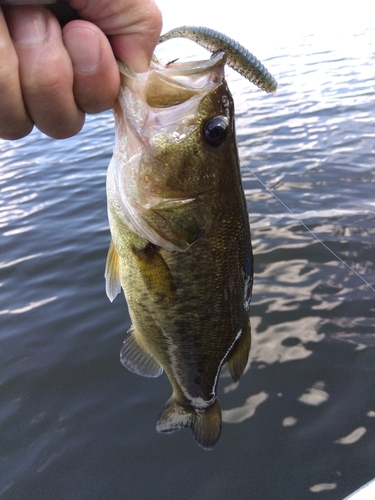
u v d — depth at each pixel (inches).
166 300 10.8
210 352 11.9
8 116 6.9
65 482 17.8
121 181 9.8
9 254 34.5
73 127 7.5
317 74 84.9
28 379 22.6
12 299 29.0
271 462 17.8
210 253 10.7
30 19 6.6
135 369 12.4
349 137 51.1
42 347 24.6
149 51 7.9
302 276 28.0
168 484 17.4
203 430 13.2
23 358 23.9
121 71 7.9
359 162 44.0
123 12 7.3
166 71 9.4
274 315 25.1
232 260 11.1
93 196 44.0
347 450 17.7
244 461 18.0
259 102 72.5
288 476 17.1
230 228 10.8
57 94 6.9
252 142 54.4
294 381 21.1
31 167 55.9
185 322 11.1
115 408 20.9
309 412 19.6
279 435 18.8
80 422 20.3
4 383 22.4
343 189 39.0
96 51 7.0
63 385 22.2
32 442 19.5
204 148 9.8
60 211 41.4
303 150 49.3
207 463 18.1
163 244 10.2
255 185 42.1
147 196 9.9
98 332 25.2
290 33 142.6
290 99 71.3
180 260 10.5
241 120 64.2
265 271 28.9
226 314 11.5
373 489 11.3
